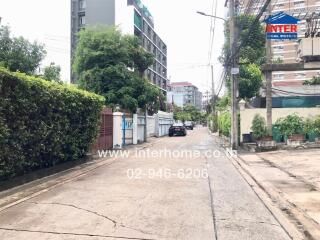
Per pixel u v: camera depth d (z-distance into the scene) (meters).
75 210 6.61
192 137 36.50
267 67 18.59
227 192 8.48
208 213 6.54
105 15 53.28
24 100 8.92
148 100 24.97
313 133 19.75
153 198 7.65
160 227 5.64
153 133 35.66
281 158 15.13
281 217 6.38
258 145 18.50
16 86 8.59
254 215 6.47
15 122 8.65
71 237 5.11
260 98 30.98
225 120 29.50
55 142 10.95
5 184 8.44
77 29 55.31
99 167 12.81
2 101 8.00
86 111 13.46
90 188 8.76
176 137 36.56
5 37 26.70
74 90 12.28
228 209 6.86
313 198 7.84
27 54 27.44
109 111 19.38
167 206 6.97
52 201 7.35
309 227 5.79
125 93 23.48
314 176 10.61
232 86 20.61
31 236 5.14
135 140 25.14
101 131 17.94
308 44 17.66
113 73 23.25
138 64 25.77
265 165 13.41
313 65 18.02
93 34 23.77
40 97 9.77
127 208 6.77
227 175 11.14
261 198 7.87
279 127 20.52
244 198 7.85
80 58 23.73
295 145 18.28
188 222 5.95
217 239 5.16
